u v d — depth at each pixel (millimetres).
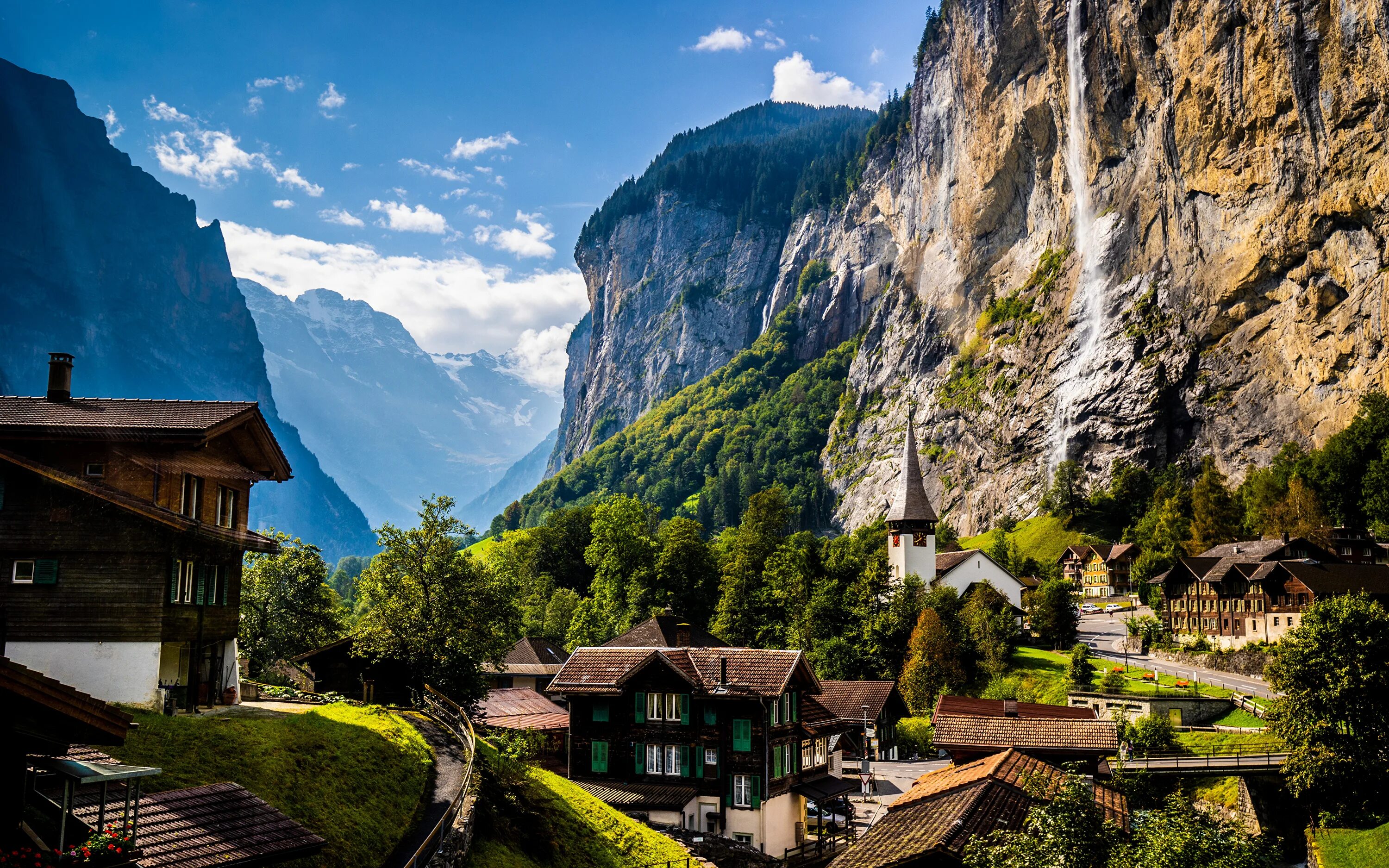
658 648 61031
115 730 19656
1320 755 56125
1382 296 151375
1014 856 29094
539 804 43094
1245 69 167500
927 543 134625
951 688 103375
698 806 56844
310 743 35344
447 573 58281
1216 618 109250
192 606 38344
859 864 34094
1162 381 195625
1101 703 82000
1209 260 185500
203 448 40188
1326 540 128125
